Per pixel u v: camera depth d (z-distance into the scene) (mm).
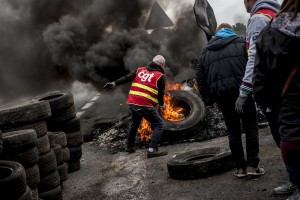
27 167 3938
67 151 5418
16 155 3861
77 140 5949
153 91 6047
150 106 6031
